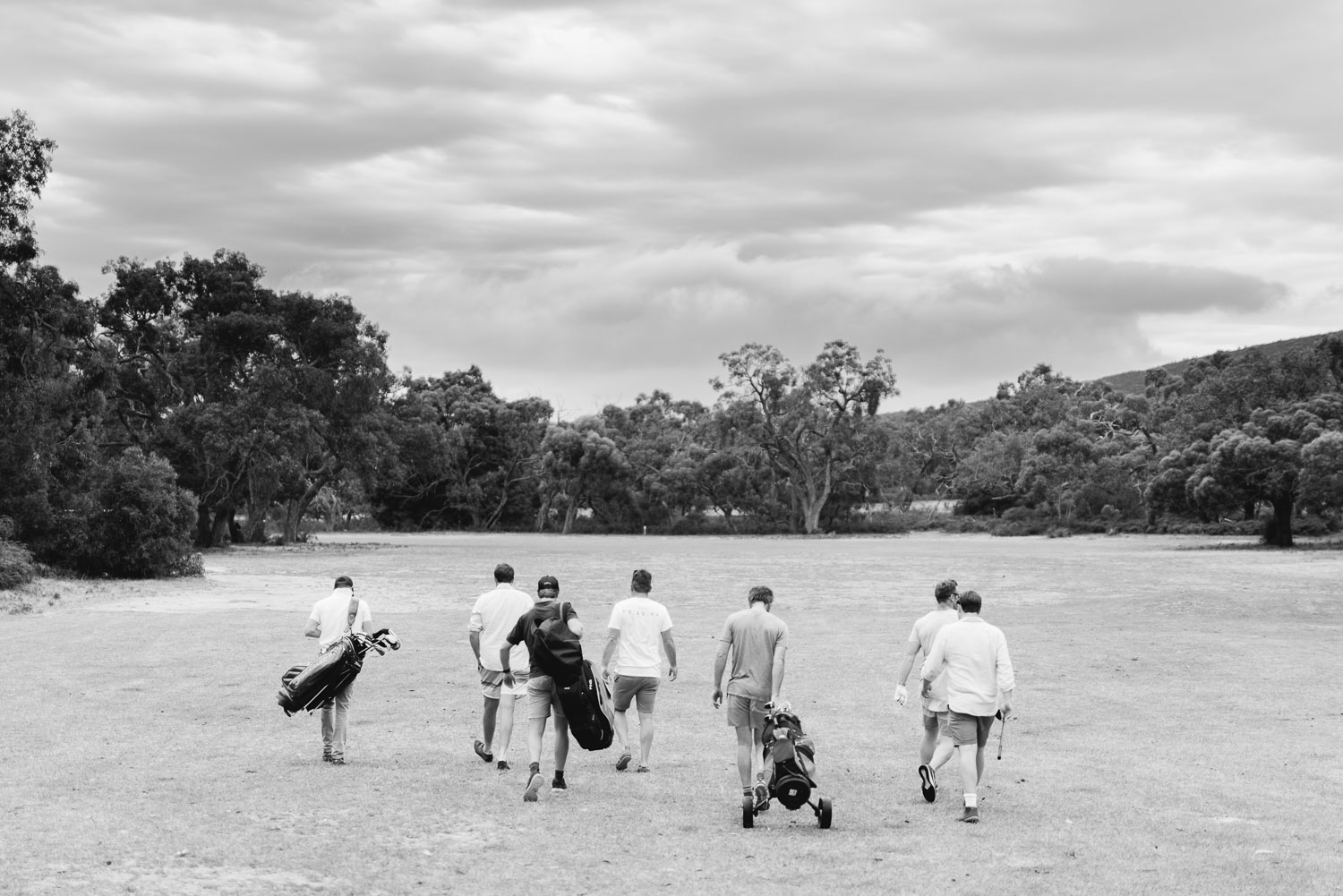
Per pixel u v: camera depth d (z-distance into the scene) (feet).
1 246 146.61
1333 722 44.16
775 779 28.32
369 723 43.39
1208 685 54.19
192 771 34.47
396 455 282.77
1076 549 238.27
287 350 245.24
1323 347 266.98
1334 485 211.41
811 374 360.69
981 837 27.94
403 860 25.46
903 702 32.40
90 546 141.18
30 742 38.73
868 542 304.91
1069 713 46.39
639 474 412.77
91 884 23.12
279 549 239.71
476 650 36.40
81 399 167.22
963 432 463.83
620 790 32.83
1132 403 473.26
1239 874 24.73
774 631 30.68
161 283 240.53
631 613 35.68
